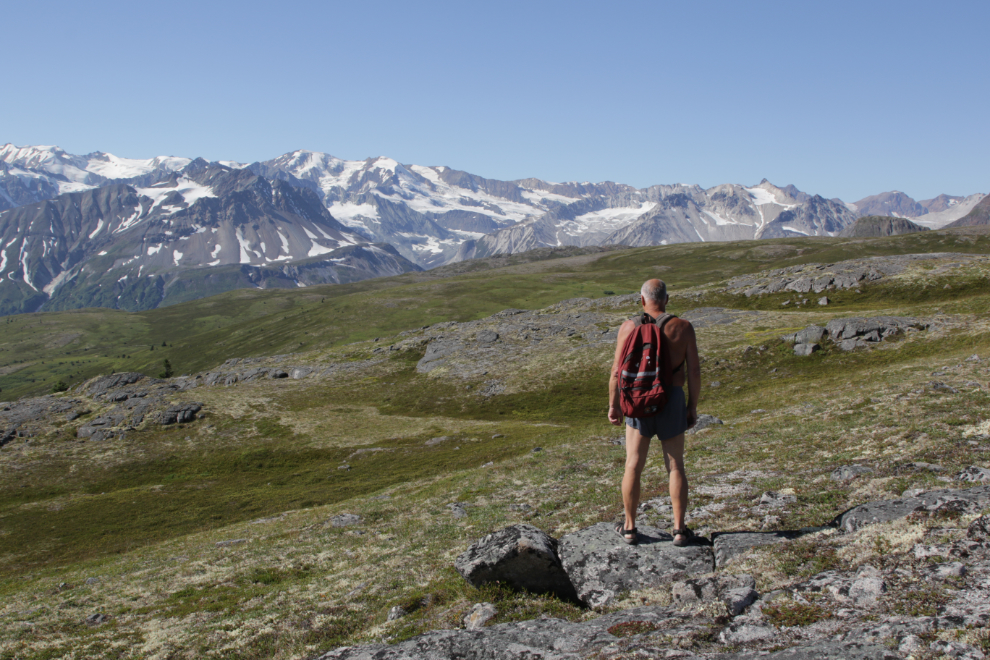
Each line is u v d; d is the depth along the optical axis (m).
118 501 55.56
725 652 5.38
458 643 6.80
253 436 72.75
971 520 7.00
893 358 59.31
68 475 64.81
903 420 20.77
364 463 58.94
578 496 20.03
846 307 101.44
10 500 59.34
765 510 11.88
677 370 8.04
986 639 4.38
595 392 74.38
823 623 5.51
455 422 71.06
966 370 30.36
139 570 24.91
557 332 101.75
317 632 11.17
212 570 20.88
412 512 24.56
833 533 8.27
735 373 68.19
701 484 16.66
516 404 75.38
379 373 99.12
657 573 8.09
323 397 87.88
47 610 19.39
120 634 15.06
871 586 5.89
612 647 6.01
